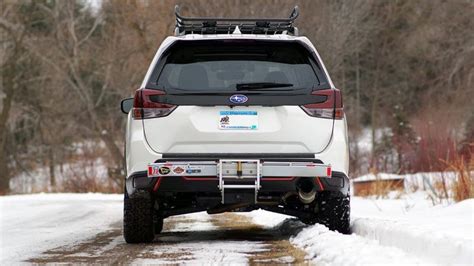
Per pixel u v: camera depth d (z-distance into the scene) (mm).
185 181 10703
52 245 11664
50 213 20469
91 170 49281
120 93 62469
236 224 15742
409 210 17312
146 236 11477
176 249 10656
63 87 69938
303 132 10867
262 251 10250
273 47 11156
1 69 68562
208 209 12125
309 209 12125
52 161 72438
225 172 10609
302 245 10789
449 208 14633
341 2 52219
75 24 69188
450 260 7832
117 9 61500
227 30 12109
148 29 59969
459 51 70250
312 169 10711
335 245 9812
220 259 9516
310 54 11141
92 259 9828
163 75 11031
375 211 17734
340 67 56125
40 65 71188
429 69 76125
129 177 10930
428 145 31781
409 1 75938
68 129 71312
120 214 20000
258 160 10633
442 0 72250
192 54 11125
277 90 10914
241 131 10820
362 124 80938
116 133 67812
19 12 67500
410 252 8922
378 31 75188
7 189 67938
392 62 78000
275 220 16156
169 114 10852
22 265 9430
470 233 9242
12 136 73750
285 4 46500
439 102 68125
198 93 10867
